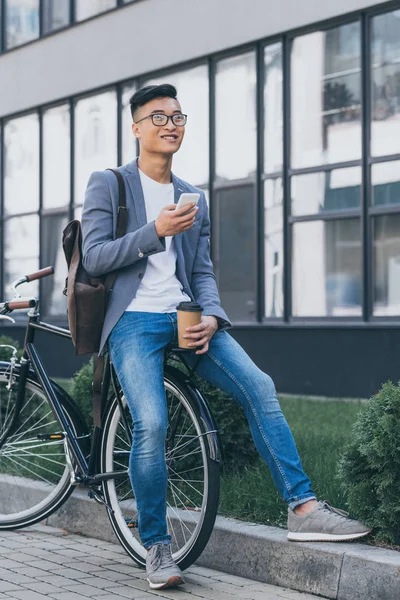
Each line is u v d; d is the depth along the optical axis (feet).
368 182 46.34
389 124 45.52
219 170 53.62
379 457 14.76
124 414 16.43
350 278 47.39
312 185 48.93
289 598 14.26
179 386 15.71
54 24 65.16
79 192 63.21
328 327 47.47
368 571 13.80
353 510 14.96
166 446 16.07
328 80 48.21
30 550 17.37
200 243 16.56
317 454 21.48
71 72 63.26
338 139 47.78
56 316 65.16
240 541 15.72
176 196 16.15
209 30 53.57
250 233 52.03
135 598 14.16
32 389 18.48
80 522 18.89
